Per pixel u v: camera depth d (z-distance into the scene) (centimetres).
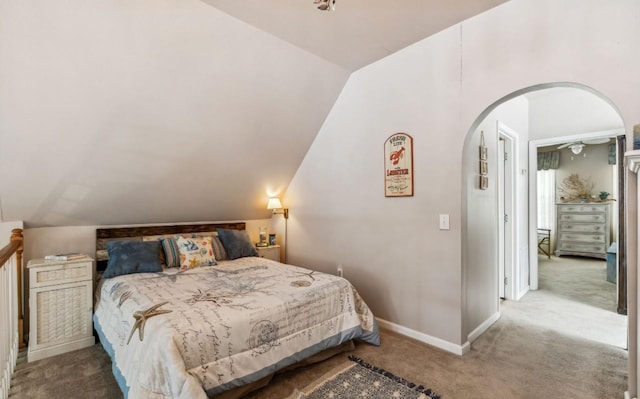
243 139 330
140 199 327
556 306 371
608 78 185
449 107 255
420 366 230
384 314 305
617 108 183
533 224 438
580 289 445
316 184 383
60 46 200
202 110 282
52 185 270
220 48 247
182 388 150
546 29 207
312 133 372
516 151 396
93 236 327
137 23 210
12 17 180
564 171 750
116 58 219
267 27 247
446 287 258
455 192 252
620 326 309
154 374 155
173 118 274
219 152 328
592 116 397
